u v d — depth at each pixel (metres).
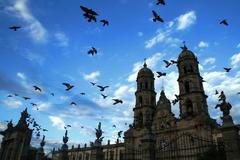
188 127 54.06
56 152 70.19
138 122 64.94
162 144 55.97
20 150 37.81
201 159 41.28
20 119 40.53
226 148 18.53
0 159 38.44
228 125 19.06
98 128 28.00
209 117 54.28
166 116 61.25
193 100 57.69
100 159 26.14
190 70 62.44
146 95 69.12
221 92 20.97
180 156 49.00
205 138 48.84
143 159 22.89
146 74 72.56
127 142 62.56
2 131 41.53
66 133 31.59
